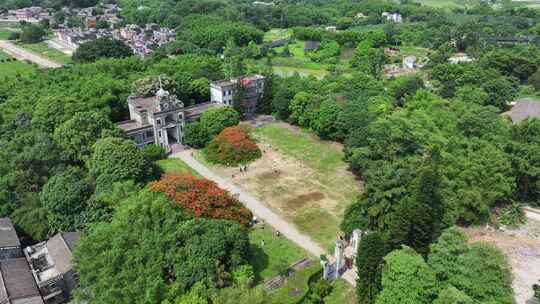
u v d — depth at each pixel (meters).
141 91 126.50
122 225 65.31
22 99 119.81
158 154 110.06
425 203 62.91
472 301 49.19
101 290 56.84
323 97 126.56
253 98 141.50
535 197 87.69
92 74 149.25
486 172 80.81
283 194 93.62
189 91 139.38
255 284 65.06
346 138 111.44
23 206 78.06
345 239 77.00
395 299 52.78
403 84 141.62
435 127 101.81
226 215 73.94
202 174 102.81
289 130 128.38
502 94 137.62
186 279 58.00
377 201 71.31
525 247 74.94
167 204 68.88
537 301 61.31
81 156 91.38
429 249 62.91
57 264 66.00
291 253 73.44
